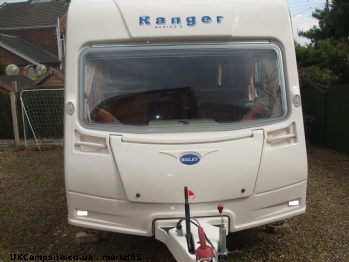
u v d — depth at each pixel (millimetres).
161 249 4828
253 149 4016
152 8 4227
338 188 7219
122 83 4234
